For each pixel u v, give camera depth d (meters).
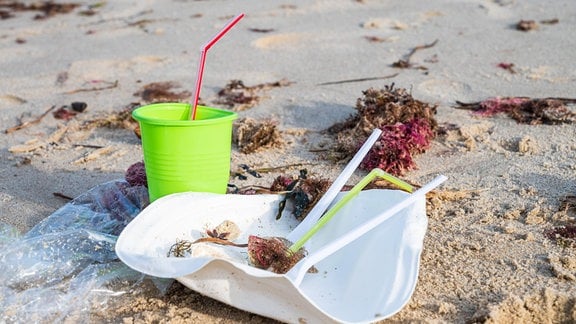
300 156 1.40
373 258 1.11
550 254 1.17
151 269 1.08
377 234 1.13
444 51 1.79
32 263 1.15
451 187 1.30
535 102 1.50
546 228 1.21
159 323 1.10
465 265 1.16
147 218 1.14
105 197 1.25
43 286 1.13
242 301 1.08
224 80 1.68
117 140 1.47
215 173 1.19
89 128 1.51
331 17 2.15
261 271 1.05
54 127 1.52
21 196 1.32
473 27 1.99
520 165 1.35
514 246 1.19
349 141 1.38
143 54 1.88
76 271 1.15
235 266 1.06
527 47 1.79
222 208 1.18
